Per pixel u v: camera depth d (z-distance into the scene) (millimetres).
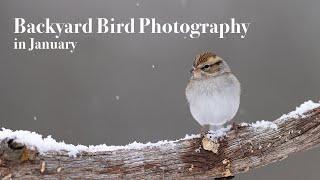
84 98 13492
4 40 14086
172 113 13227
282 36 14203
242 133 6879
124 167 6578
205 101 8227
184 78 13969
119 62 14117
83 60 14078
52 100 13398
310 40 14125
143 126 12984
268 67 13859
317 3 14445
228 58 14039
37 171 6336
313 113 7023
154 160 6656
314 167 11844
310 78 13664
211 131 6891
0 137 6250
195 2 14711
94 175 6508
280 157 6996
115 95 13555
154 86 13781
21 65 13875
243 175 11922
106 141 12820
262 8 14445
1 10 14305
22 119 13180
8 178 6246
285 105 13336
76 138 12914
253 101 13344
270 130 6934
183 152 6719
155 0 14766
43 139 6473
